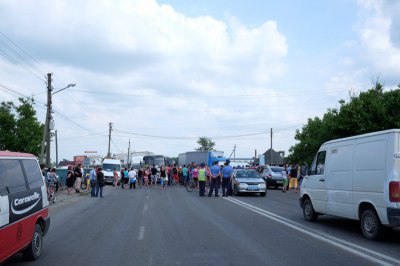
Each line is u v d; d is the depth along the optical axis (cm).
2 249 626
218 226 1188
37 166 847
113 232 1107
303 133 4625
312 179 1252
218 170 2375
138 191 2995
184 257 793
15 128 4003
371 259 763
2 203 637
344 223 1245
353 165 1032
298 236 1017
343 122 2681
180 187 3609
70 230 1157
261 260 763
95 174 2498
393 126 2453
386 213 897
